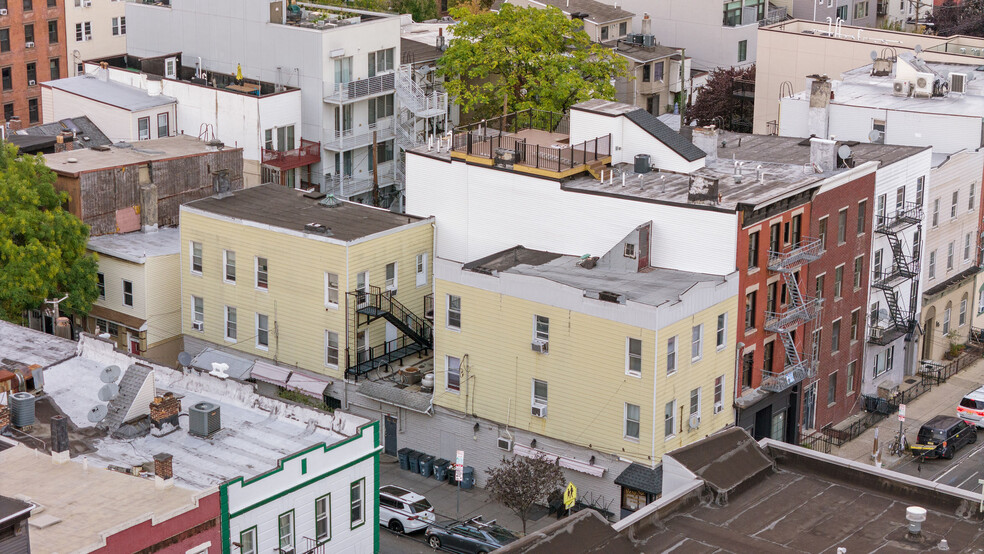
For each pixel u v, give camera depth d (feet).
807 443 270.26
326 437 204.33
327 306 261.85
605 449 236.84
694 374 238.68
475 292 244.63
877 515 168.35
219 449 200.13
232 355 276.62
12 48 451.53
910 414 288.92
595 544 158.10
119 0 483.51
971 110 316.60
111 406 206.08
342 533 200.44
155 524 170.91
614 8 463.42
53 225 269.85
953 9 517.14
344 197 354.74
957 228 313.94
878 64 350.02
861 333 285.23
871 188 276.41
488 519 241.35
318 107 350.02
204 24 363.15
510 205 265.95
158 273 280.31
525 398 244.22
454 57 366.43
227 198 283.79
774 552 159.33
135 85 355.36
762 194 251.39
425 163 275.59
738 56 467.11
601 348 232.53
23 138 328.70
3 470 184.24
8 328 239.30
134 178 296.51
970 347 324.60
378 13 376.89
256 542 186.91
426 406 254.27
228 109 340.80
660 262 250.78
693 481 171.83
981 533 164.04
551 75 354.54
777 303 257.14
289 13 364.99
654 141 269.23
